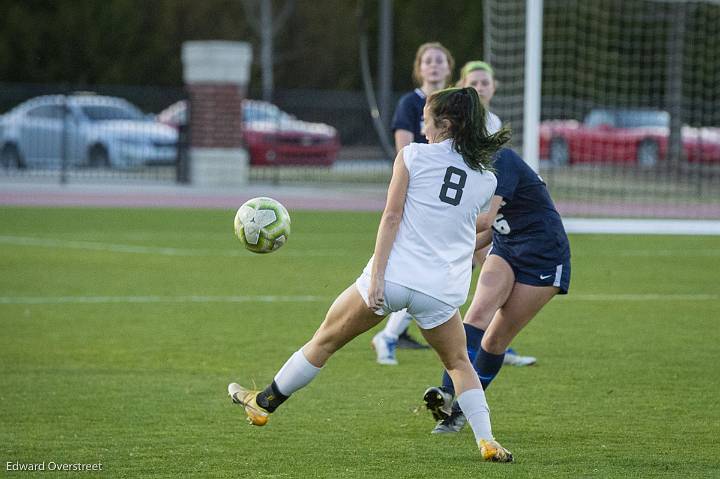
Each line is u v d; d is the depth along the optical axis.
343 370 31.84
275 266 53.44
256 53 179.75
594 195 97.38
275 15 181.38
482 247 26.05
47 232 66.25
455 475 21.31
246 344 34.91
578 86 109.56
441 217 21.08
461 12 160.50
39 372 30.69
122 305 41.97
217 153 102.00
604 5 101.75
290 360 22.34
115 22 165.12
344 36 177.38
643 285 49.19
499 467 21.91
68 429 24.77
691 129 110.81
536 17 58.97
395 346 33.06
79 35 164.38
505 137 21.64
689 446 23.77
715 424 25.77
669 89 94.62
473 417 22.16
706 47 99.25
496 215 23.98
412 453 23.09
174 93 104.62
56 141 115.06
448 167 21.20
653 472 21.64
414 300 21.02
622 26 99.62
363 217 78.56
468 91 21.41
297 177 114.25
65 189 96.69
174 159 115.12
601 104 110.44
